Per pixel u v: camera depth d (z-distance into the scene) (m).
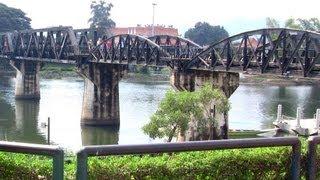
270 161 9.34
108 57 81.31
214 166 9.02
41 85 142.00
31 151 7.31
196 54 61.16
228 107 52.34
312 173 9.12
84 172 7.12
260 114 94.56
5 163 8.70
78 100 110.12
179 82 62.00
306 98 123.19
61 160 7.27
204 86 55.25
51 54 98.06
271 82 162.62
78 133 75.19
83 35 90.38
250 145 8.23
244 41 52.22
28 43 108.19
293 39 46.69
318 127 69.69
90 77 82.56
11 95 121.56
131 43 74.81
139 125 79.88
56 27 93.88
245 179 9.29
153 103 103.81
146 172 8.63
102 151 7.18
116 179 8.48
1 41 122.50
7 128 77.06
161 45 71.69
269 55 48.59
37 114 91.38
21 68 113.38
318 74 44.09
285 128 72.56
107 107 82.81
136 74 172.62
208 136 52.03
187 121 48.91
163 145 7.45
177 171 8.78
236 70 53.81
